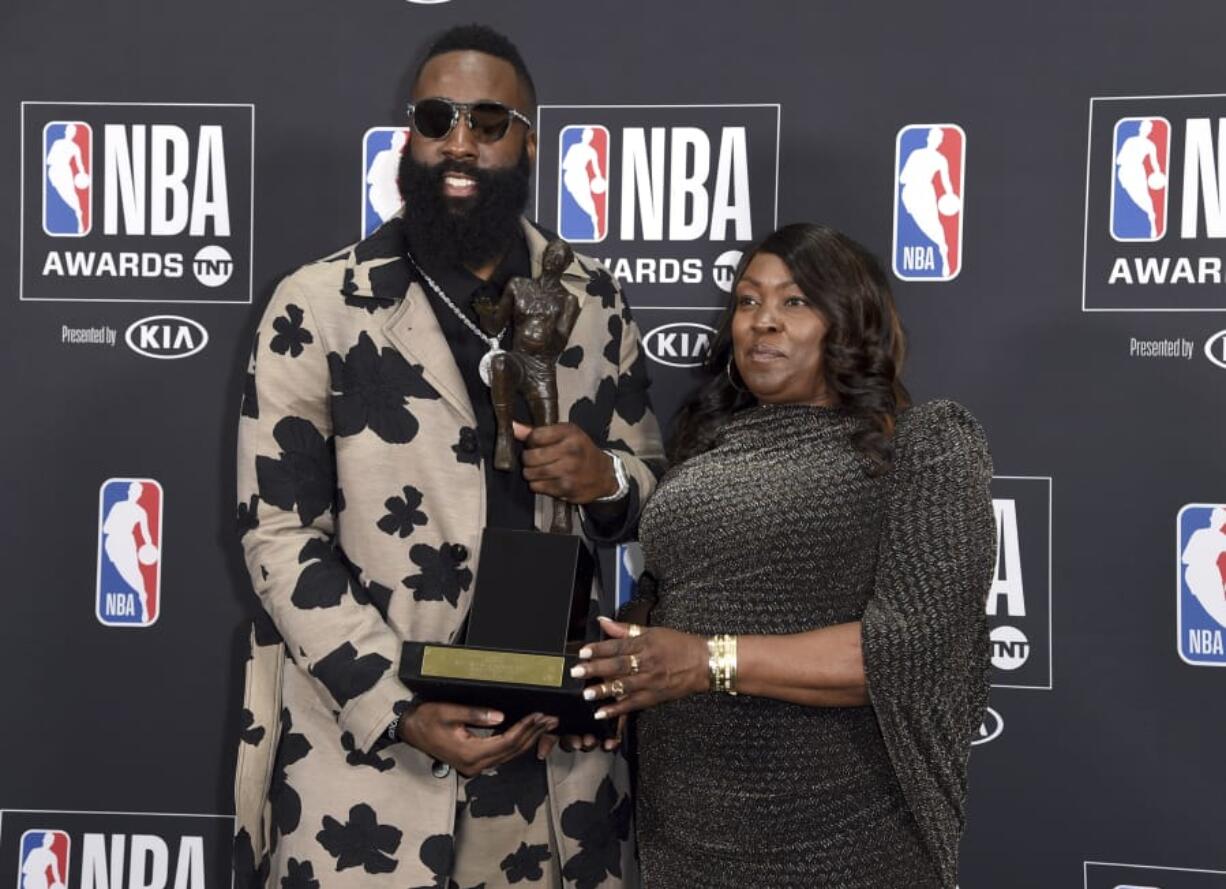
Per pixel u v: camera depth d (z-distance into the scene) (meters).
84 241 2.26
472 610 1.46
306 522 1.59
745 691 1.46
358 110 2.23
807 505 1.51
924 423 1.53
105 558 2.27
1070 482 2.14
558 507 1.62
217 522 2.26
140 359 2.26
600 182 2.22
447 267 1.69
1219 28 2.08
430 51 1.70
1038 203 2.13
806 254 1.60
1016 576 2.16
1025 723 2.16
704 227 2.22
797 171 2.19
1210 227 2.10
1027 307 2.14
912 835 1.52
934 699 1.46
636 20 2.20
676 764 1.56
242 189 2.25
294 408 1.60
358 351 1.61
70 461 2.27
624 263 2.24
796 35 2.18
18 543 2.27
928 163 2.16
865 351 1.60
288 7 2.22
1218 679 2.11
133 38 2.24
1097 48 2.11
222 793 2.27
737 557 1.52
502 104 1.63
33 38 2.24
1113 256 2.12
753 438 1.60
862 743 1.51
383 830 1.55
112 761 2.28
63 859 2.28
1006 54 2.13
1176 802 2.12
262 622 1.67
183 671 2.27
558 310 1.57
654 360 2.24
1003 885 2.17
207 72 2.24
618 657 1.40
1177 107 2.09
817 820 1.49
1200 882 2.12
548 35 2.21
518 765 1.64
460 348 1.67
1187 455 2.11
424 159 1.64
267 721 1.65
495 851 1.64
